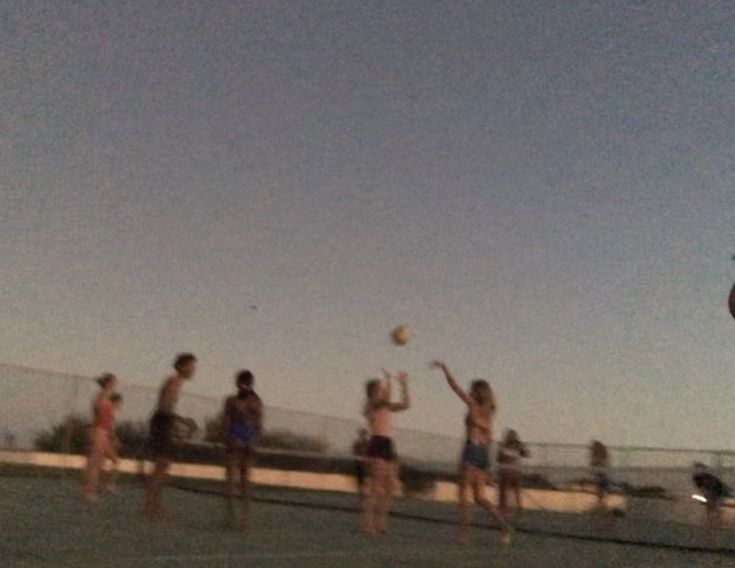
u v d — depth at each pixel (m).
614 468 16.14
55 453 18.98
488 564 8.10
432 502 20.53
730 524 14.06
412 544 9.65
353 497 19.44
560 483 16.94
